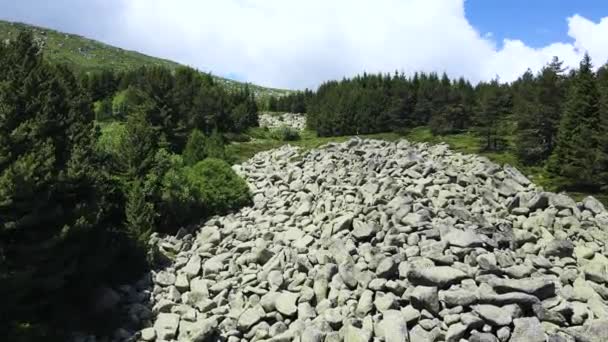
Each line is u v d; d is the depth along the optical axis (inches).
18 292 528.7
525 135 2116.1
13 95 622.2
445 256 567.8
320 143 2465.6
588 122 1780.3
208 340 562.9
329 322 530.6
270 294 609.0
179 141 2025.1
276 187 1134.4
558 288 535.5
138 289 703.7
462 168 1103.0
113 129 1192.2
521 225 703.1
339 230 719.1
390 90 3991.1
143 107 1987.0
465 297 494.3
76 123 729.6
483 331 469.1
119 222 829.2
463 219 690.2
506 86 3319.4
